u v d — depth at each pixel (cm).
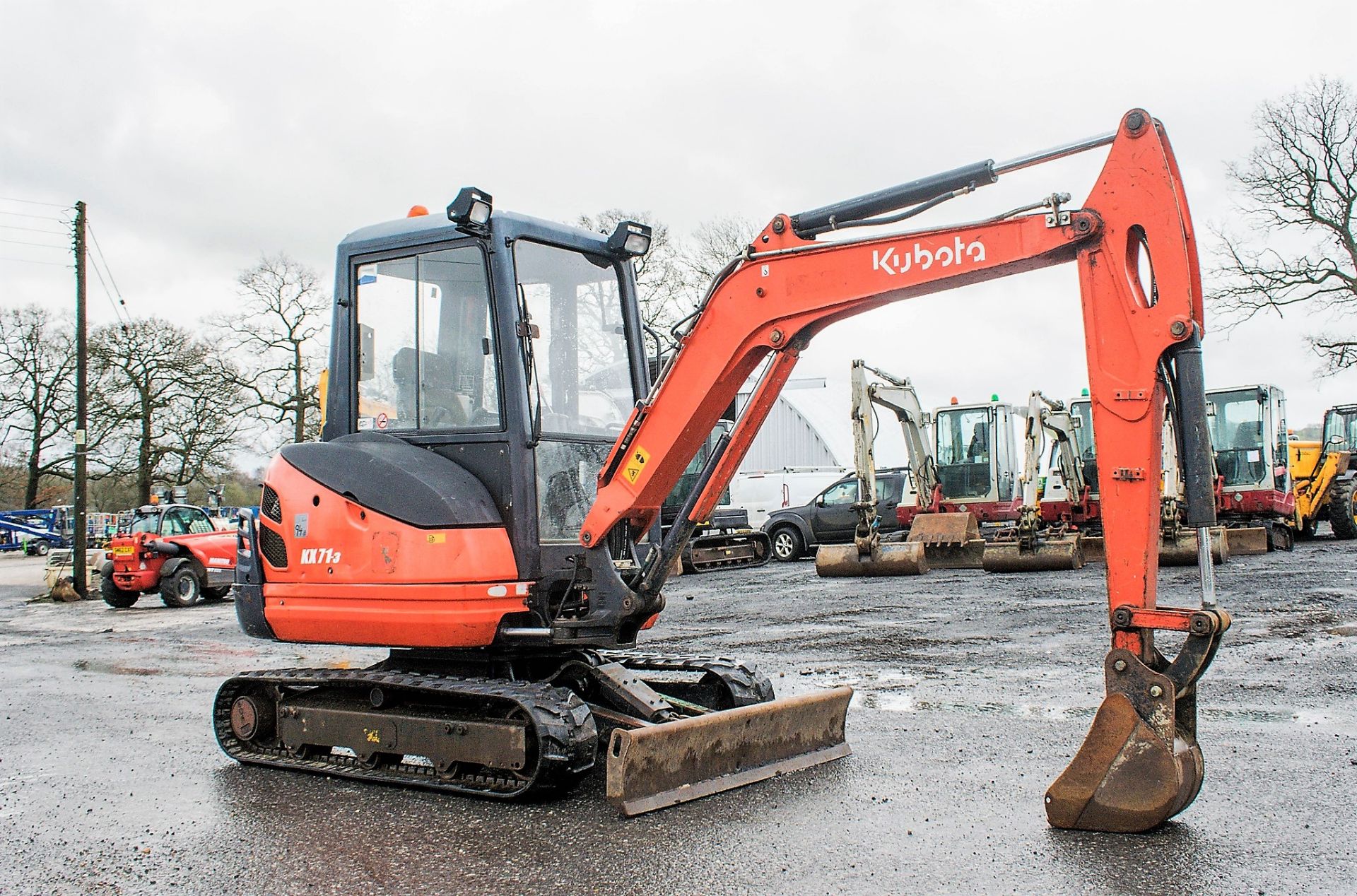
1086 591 1463
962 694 796
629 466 594
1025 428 1838
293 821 543
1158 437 484
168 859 492
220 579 1952
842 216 552
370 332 659
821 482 2923
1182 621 460
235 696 695
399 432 640
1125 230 480
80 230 2398
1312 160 3097
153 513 1969
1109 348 484
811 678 888
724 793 560
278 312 3675
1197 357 469
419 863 474
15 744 755
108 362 3822
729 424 639
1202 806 509
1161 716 466
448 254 627
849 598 1504
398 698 630
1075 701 758
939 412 2356
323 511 629
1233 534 1967
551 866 462
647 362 689
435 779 586
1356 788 531
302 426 3672
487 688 569
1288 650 921
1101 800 472
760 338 561
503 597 579
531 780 537
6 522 3897
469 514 586
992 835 479
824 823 505
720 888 429
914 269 522
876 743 657
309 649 1259
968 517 1955
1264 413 2056
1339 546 2173
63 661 1210
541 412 615
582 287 655
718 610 1423
